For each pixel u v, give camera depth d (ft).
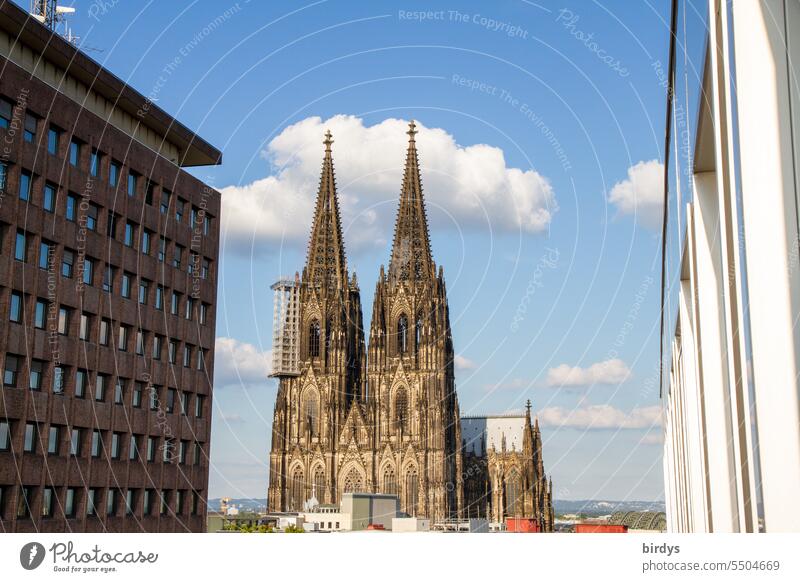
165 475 257.34
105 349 233.14
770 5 84.17
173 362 266.36
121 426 238.07
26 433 204.54
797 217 83.35
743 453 97.35
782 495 82.58
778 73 84.02
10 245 200.85
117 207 240.32
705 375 134.82
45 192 213.87
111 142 237.66
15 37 217.15
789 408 83.10
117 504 236.43
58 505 212.64
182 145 284.41
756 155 84.33
